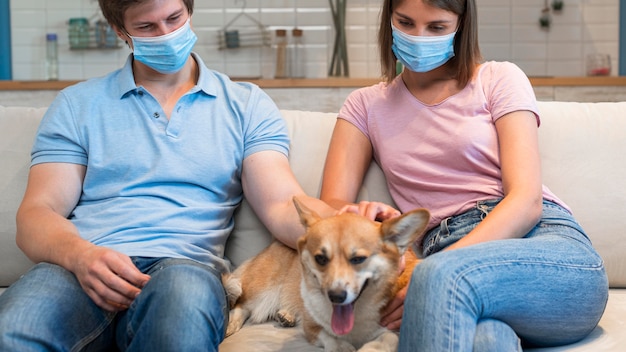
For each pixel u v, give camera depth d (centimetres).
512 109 164
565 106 200
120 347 146
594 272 139
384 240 145
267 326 169
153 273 147
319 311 148
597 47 443
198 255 162
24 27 445
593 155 191
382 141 181
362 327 149
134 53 169
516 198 149
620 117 197
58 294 134
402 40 170
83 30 440
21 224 155
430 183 171
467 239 143
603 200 188
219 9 445
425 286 124
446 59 173
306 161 197
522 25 444
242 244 190
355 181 184
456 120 170
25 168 193
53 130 168
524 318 133
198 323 127
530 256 133
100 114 170
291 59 446
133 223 160
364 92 191
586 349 139
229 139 175
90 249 141
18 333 122
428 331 120
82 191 171
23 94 394
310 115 206
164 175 167
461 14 169
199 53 449
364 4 443
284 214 169
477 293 125
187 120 172
